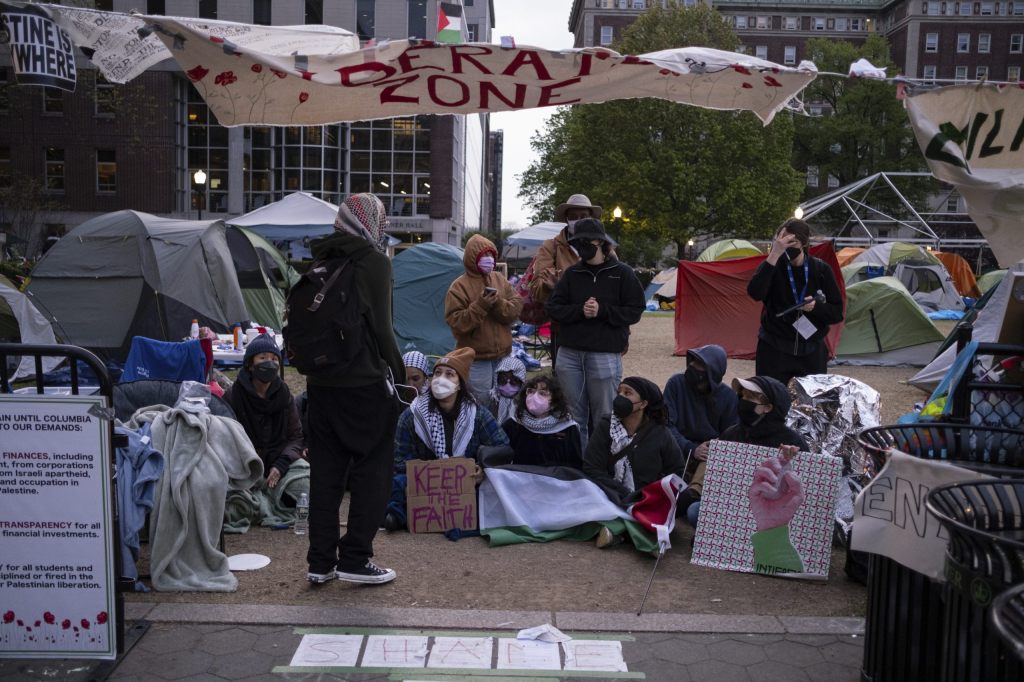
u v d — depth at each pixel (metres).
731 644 3.77
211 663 3.53
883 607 3.11
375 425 4.27
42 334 10.80
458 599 4.25
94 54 3.52
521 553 5.00
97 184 42.22
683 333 15.38
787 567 4.61
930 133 3.72
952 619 2.51
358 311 4.11
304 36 3.94
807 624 3.95
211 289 12.91
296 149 44.12
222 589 4.30
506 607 4.16
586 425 6.43
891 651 3.06
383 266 4.18
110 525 3.46
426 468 5.40
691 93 4.09
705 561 4.78
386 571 4.45
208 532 4.45
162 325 12.48
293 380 11.88
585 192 40.75
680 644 3.76
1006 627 1.62
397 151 46.91
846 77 3.85
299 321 4.11
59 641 3.49
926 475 2.84
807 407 5.52
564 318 6.26
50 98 41.50
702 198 40.41
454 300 6.72
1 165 41.72
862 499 3.01
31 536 3.45
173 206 42.88
